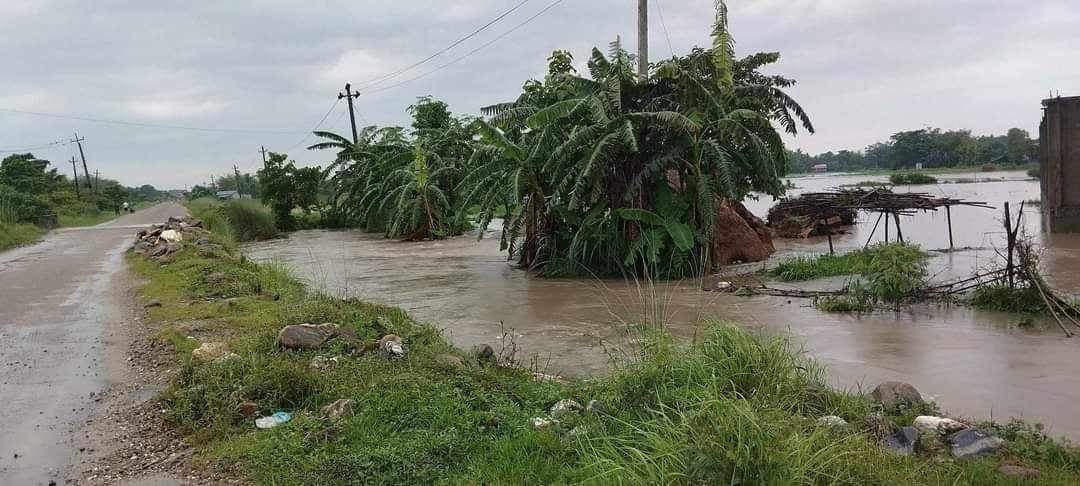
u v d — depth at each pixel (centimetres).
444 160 3127
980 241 2145
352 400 609
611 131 1491
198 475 506
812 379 657
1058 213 2045
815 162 12069
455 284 1608
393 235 3098
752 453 404
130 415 632
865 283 1247
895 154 9838
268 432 557
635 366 641
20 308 1238
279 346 803
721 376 587
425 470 482
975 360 803
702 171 1614
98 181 9175
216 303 1151
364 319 961
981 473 446
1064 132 2031
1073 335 903
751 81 1677
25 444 573
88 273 1734
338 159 3781
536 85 1878
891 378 744
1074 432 565
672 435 456
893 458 464
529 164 1739
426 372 696
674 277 1595
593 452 470
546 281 1619
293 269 1812
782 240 2497
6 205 3544
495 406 599
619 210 1587
